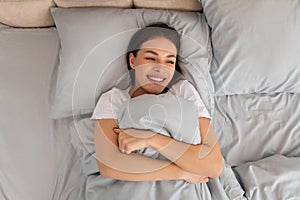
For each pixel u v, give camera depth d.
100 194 1.15
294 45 1.42
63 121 1.39
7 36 1.59
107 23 1.42
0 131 1.35
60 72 1.38
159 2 1.57
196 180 1.19
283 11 1.42
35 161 1.29
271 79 1.44
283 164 1.28
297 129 1.43
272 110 1.47
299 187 1.22
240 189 1.22
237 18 1.42
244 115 1.46
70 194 1.22
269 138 1.40
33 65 1.49
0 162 1.29
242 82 1.45
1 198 1.22
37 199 1.21
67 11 1.49
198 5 1.58
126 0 1.55
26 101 1.41
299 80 1.46
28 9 1.59
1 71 1.47
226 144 1.39
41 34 1.60
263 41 1.41
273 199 1.20
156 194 1.15
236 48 1.42
